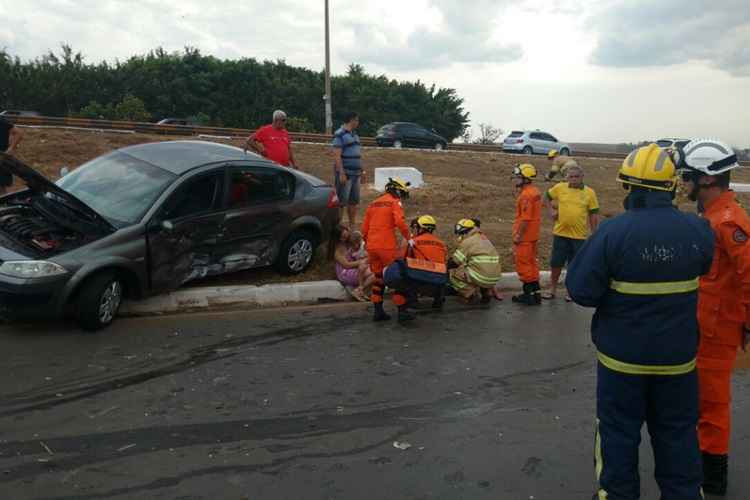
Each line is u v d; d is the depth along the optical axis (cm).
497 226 1264
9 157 623
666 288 334
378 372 593
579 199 843
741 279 377
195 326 704
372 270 765
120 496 388
